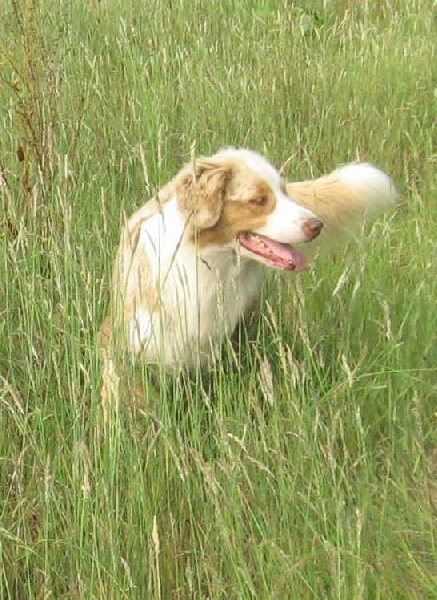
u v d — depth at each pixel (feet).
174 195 16.96
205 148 24.61
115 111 25.96
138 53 28.78
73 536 13.48
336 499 13.57
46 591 12.79
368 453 15.35
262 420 14.19
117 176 22.61
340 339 17.83
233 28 31.30
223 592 12.91
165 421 14.44
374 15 35.22
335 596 12.59
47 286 16.83
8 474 14.85
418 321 18.58
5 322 17.31
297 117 26.94
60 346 16.28
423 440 16.11
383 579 13.15
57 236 17.28
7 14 27.17
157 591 12.71
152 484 14.08
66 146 22.03
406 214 23.31
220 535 13.51
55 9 30.71
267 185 16.14
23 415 14.96
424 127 27.02
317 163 24.76
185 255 16.55
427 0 34.12
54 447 15.17
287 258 16.05
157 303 14.99
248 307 18.02
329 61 29.68
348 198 18.29
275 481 14.49
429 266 19.45
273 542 13.15
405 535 14.25
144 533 13.74
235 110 26.16
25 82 20.65
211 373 17.54
